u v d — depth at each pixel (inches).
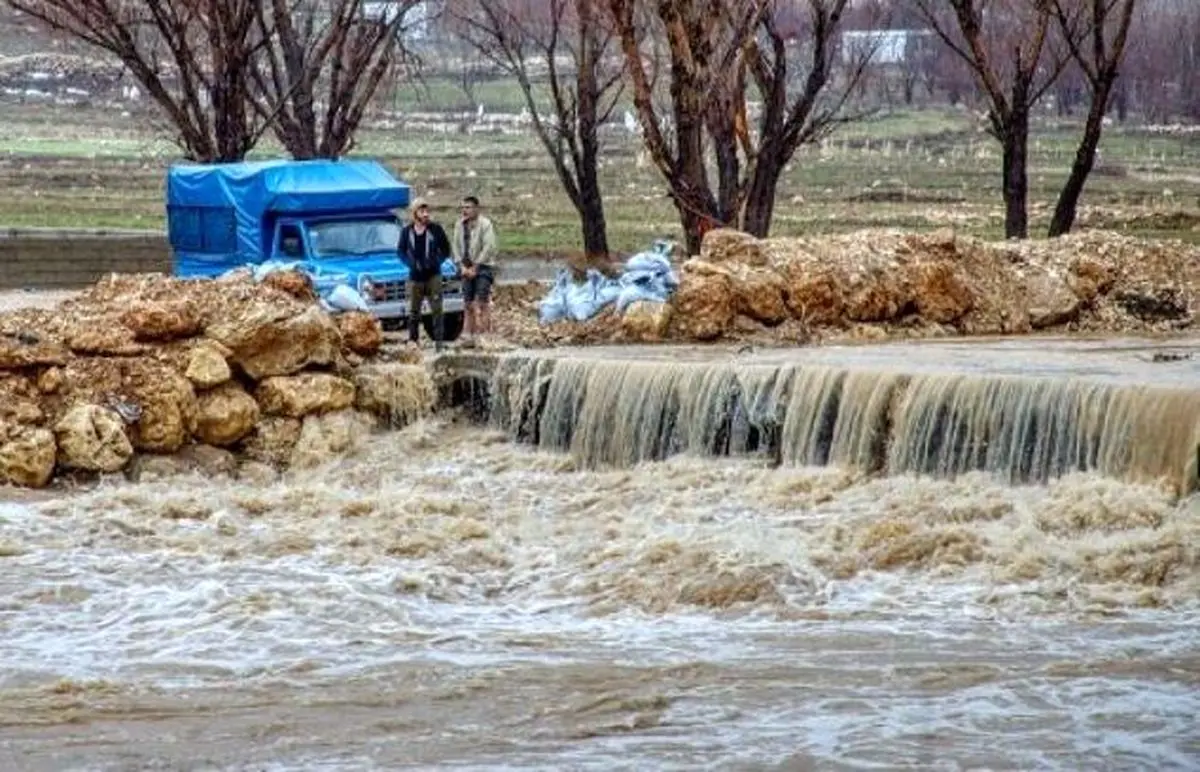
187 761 806.5
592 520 1336.1
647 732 832.3
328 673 956.0
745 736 821.9
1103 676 906.7
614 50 4175.7
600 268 2723.9
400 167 4830.2
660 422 1501.0
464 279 1855.3
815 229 3297.2
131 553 1262.3
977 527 1201.4
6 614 1100.5
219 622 1074.7
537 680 928.9
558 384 1576.0
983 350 1701.5
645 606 1101.7
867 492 1346.0
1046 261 1990.7
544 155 5177.2
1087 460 1286.9
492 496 1443.2
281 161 2176.4
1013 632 1002.7
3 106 6087.6
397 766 791.7
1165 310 1977.1
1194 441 1234.0
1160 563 1113.4
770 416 1449.3
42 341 1533.0
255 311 1599.4
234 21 2559.1
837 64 4692.4
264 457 1573.6
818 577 1127.6
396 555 1248.2
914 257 1913.1
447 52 6097.4
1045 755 785.6
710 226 2236.7
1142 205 3727.9
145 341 1569.9
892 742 806.5
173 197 2174.0
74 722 870.4
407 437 1615.4
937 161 4958.2
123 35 2578.7
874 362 1558.8
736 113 2420.0
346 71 2888.8
